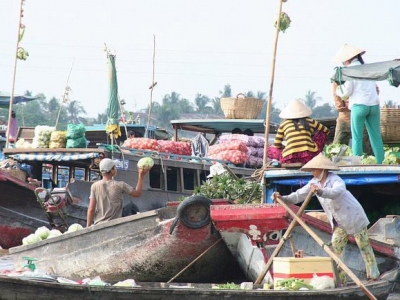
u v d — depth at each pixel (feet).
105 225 130.62
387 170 138.21
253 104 246.68
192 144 228.63
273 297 108.17
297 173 140.15
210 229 125.18
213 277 134.10
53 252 136.05
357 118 156.35
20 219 198.39
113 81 217.56
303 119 139.74
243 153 216.13
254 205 122.72
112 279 132.36
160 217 127.13
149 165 143.43
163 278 131.54
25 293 99.35
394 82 144.05
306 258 114.11
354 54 155.22
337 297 111.55
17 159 203.72
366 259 121.70
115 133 216.13
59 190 178.70
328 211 119.65
